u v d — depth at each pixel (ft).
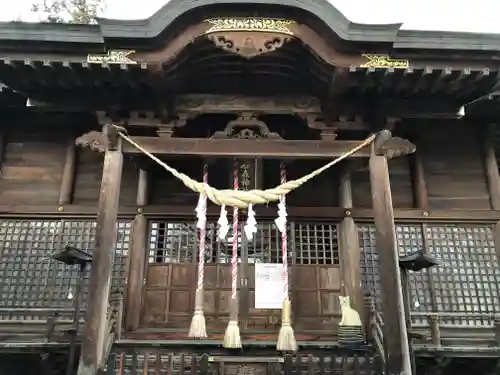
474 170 34.86
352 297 30.91
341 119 29.94
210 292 31.22
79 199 33.58
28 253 32.07
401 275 27.91
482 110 33.14
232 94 30.14
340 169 33.76
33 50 26.23
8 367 29.71
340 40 26.07
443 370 30.48
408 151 26.48
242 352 26.32
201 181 33.76
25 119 34.30
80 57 26.30
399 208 33.71
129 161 34.47
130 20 25.54
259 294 31.12
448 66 26.96
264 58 28.25
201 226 24.66
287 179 34.04
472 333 30.96
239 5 26.13
